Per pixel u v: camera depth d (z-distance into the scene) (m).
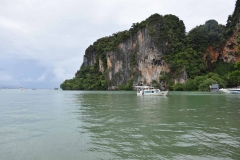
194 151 8.13
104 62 150.62
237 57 109.12
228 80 90.12
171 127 12.53
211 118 15.62
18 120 15.82
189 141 9.48
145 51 120.88
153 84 113.31
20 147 9.09
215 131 11.35
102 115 17.95
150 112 19.55
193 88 92.50
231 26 113.81
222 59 115.50
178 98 40.62
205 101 31.91
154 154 7.90
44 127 13.12
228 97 41.88
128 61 133.50
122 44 137.75
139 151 8.25
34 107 25.73
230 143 9.10
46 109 23.25
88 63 176.62
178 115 17.39
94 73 158.25
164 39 116.25
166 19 124.25
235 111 19.55
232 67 106.12
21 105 28.75
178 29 122.31
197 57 112.75
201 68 108.25
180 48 115.38
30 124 14.16
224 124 13.27
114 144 9.22
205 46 116.44
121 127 12.73
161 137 10.24
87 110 21.83
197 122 14.06
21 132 11.84
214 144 8.97
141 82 120.56
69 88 156.00
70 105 28.02
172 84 105.44
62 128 12.73
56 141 9.88
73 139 10.17
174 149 8.41
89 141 9.76
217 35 117.31
